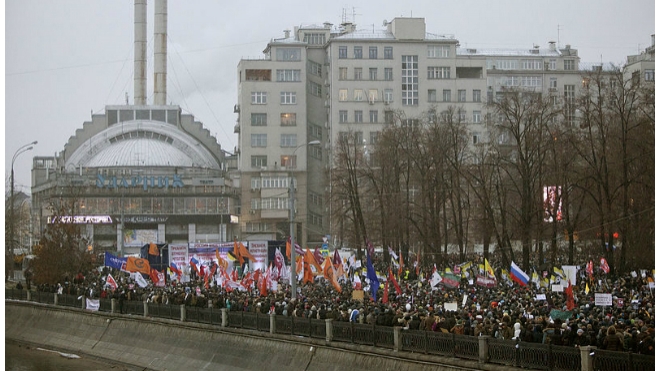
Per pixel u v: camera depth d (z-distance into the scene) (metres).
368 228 104.50
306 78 169.25
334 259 68.38
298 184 167.88
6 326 70.88
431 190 88.19
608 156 75.19
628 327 34.84
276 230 167.25
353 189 102.31
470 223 109.94
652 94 71.06
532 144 77.62
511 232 83.75
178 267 81.75
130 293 62.12
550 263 75.81
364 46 168.12
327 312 44.31
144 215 166.88
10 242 109.50
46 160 184.50
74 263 85.69
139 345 55.94
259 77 168.62
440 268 83.50
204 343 50.56
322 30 173.88
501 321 37.12
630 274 64.75
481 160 94.19
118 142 182.62
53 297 69.00
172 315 54.56
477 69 171.00
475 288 61.97
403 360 37.69
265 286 54.62
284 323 45.38
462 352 35.22
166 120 187.50
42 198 166.88
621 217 68.62
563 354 31.19
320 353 42.31
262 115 168.25
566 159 76.69
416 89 168.50
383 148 97.88
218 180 169.12
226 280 61.50
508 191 87.75
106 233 166.25
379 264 89.69
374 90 167.75
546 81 181.12
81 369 55.06
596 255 81.75
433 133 91.88
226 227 169.25
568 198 75.25
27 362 57.84
